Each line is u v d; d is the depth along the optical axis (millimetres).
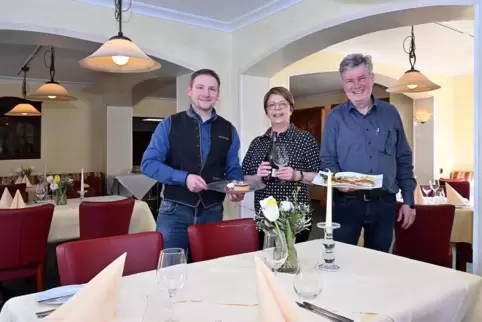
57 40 3139
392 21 2645
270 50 3387
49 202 3676
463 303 1259
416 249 2805
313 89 7688
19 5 2838
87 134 7562
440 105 6512
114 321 1012
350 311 1068
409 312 1087
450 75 6574
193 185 1977
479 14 2174
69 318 888
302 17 3068
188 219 2133
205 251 1768
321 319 1018
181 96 4047
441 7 2309
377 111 2205
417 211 2758
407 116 6961
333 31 2904
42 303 1131
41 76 6336
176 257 1113
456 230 3164
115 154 7277
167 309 1064
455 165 6688
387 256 1612
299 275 1211
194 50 3670
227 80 3883
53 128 7250
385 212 2203
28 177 5750
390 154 2203
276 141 2381
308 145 2361
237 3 3217
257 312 1065
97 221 2941
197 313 1061
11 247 2502
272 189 2291
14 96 6766
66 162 7391
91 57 2293
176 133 2145
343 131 2227
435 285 1268
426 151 6566
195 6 3291
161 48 3482
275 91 2334
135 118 8891
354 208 2172
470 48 4723
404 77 3830
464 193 4723
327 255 1496
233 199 2180
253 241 1885
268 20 3404
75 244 1471
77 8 3078
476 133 2178
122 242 1562
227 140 2273
